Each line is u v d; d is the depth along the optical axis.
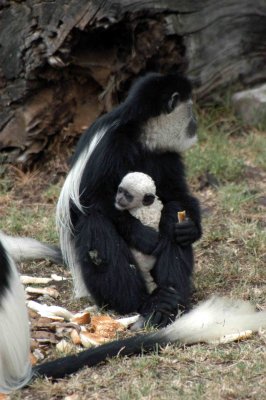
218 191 14.74
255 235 12.70
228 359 9.05
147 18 15.54
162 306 10.35
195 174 15.25
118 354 9.08
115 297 10.62
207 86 17.30
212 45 16.84
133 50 15.66
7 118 15.41
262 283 11.38
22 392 8.44
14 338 8.38
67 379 8.70
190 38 16.48
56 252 12.50
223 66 17.19
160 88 11.05
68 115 15.62
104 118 11.24
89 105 15.80
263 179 15.27
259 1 16.89
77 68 15.36
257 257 12.11
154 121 11.09
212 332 9.58
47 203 14.76
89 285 10.76
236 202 14.13
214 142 16.48
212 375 8.67
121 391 8.32
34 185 15.31
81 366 8.89
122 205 10.62
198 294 11.15
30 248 12.38
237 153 16.22
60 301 11.20
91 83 15.71
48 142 15.70
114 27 15.23
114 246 10.62
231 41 17.02
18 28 14.93
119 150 10.83
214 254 12.40
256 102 17.28
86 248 10.66
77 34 14.88
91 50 15.44
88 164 10.85
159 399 8.13
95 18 14.77
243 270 11.74
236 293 10.94
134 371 8.77
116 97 15.85
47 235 13.31
